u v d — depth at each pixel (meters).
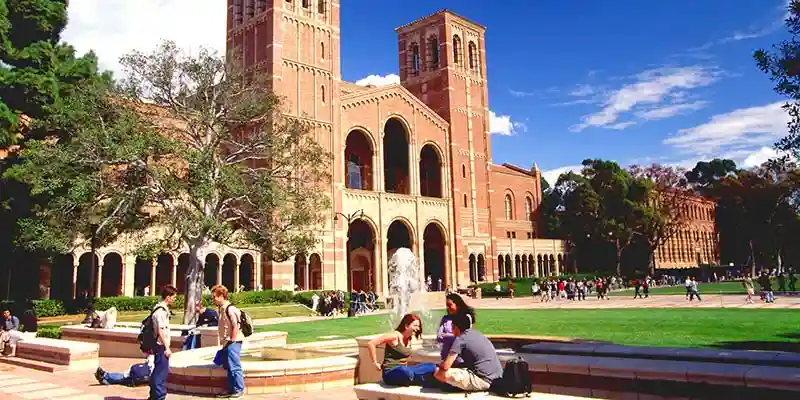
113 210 27.22
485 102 77.06
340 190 56.41
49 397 12.19
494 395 7.53
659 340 17.44
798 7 12.71
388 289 59.53
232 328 11.33
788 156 12.85
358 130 60.81
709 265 98.81
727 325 21.66
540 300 54.19
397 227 68.50
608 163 85.12
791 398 7.67
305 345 18.56
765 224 89.38
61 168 26.28
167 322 11.09
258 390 11.56
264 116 31.95
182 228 26.84
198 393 11.92
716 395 8.31
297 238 31.33
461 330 8.26
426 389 8.04
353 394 11.41
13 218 31.06
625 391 9.13
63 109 27.88
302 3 57.41
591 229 84.62
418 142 66.69
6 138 28.91
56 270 46.62
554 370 9.88
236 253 48.44
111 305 39.25
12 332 19.03
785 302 35.81
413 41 77.38
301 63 55.25
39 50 32.25
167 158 28.94
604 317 28.28
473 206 72.44
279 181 32.06
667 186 83.81
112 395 12.29
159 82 28.75
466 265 69.56
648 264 86.06
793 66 12.34
